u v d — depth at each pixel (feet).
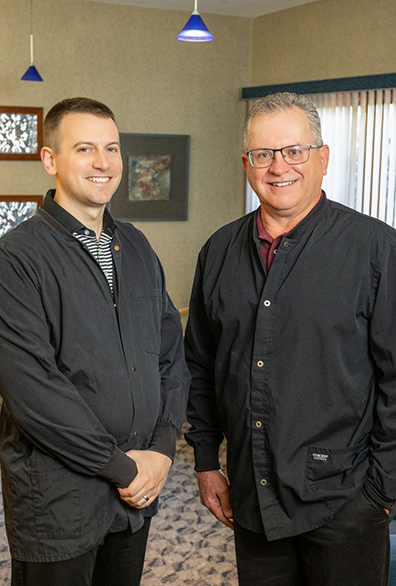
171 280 21.84
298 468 5.32
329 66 18.71
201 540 10.05
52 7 18.88
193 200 21.79
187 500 11.37
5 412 5.74
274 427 5.39
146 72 20.36
